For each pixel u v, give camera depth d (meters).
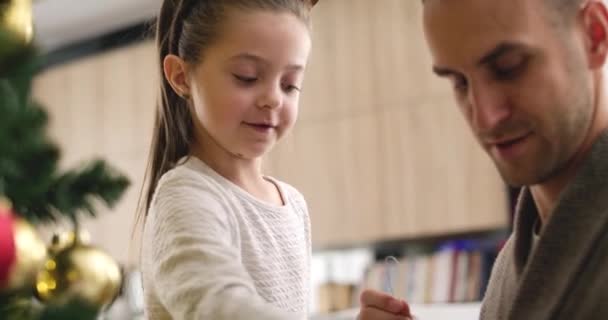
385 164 3.26
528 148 0.65
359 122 3.35
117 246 3.96
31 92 0.66
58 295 0.71
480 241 3.12
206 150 1.10
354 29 3.40
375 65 3.33
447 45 0.65
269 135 1.06
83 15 4.11
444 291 3.01
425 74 3.21
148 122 4.02
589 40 0.66
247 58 1.03
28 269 0.63
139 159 4.03
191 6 1.11
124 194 0.71
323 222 3.40
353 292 3.29
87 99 4.24
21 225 0.64
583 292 0.66
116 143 4.12
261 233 1.06
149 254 1.00
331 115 3.42
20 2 0.65
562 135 0.65
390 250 3.37
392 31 3.30
